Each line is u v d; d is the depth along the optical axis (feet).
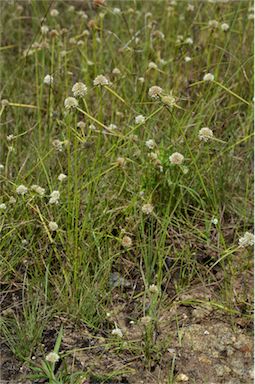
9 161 12.56
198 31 16.67
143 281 10.75
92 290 10.13
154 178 11.73
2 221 10.62
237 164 13.16
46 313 9.93
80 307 9.89
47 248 10.87
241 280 11.02
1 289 10.44
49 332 9.75
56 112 13.20
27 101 14.84
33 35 17.58
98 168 11.73
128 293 10.57
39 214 10.16
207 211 12.26
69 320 9.93
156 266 11.07
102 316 10.03
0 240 10.72
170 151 12.26
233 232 11.97
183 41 15.97
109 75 14.74
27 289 10.18
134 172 11.93
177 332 9.94
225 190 12.62
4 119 13.33
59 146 10.98
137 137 12.44
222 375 9.39
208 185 12.34
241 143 13.82
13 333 9.63
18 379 9.06
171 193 10.80
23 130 13.75
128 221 11.07
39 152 12.03
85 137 11.50
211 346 9.78
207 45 15.06
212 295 10.67
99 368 9.30
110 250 10.62
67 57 15.67
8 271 10.41
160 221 11.11
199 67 15.26
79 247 10.46
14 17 17.46
